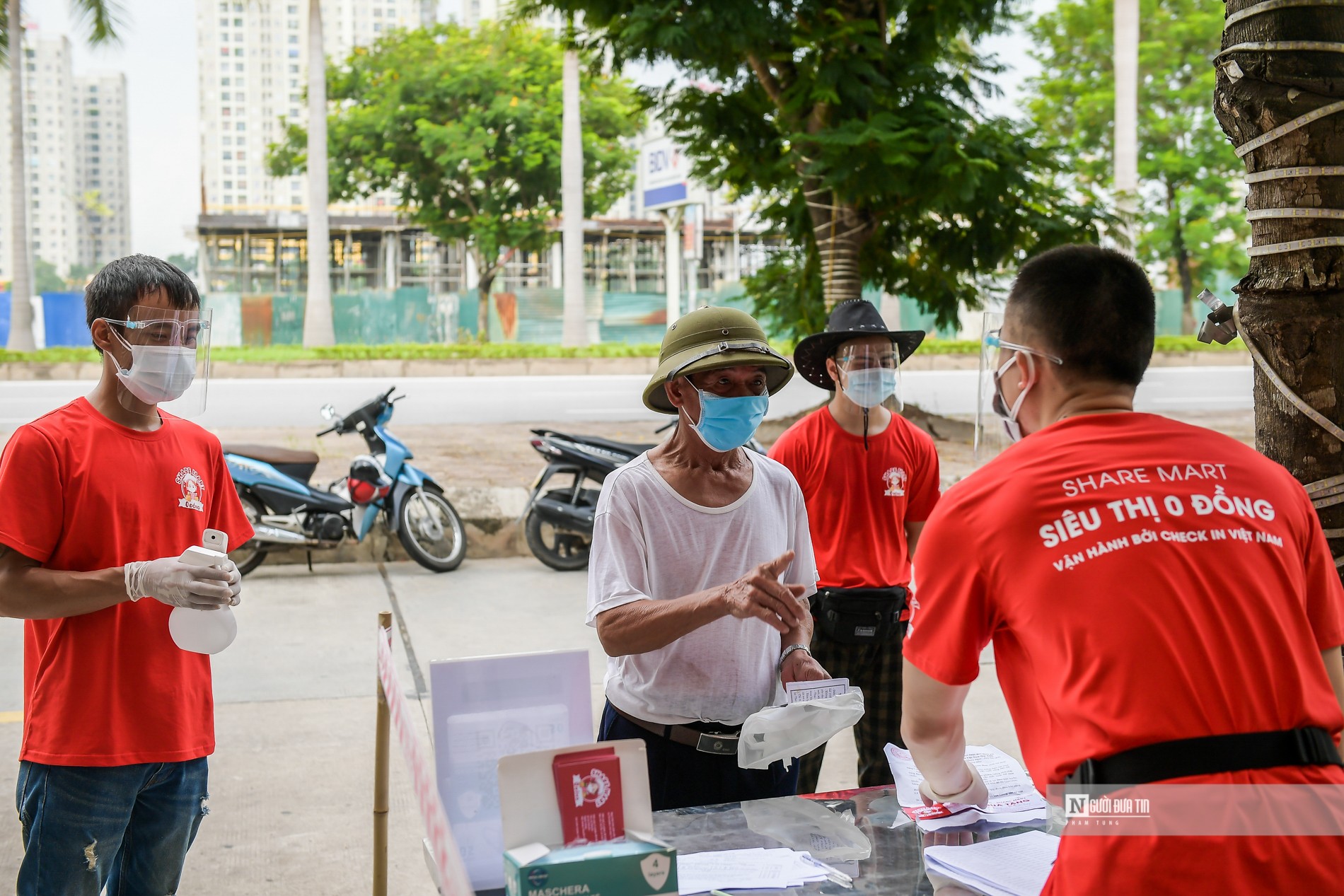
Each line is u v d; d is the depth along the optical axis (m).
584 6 7.91
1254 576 1.47
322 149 24.34
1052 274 1.65
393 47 28.17
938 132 7.39
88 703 2.07
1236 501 1.51
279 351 24.08
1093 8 23.45
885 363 3.29
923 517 3.54
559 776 1.62
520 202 28.89
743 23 7.26
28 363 20.92
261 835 3.52
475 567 7.74
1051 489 1.53
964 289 9.38
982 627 1.61
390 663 1.81
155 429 2.26
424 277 39.12
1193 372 22.81
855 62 7.66
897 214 8.49
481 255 30.09
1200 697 1.40
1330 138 2.04
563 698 1.88
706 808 2.16
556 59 27.28
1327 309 2.07
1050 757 1.51
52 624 2.08
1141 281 1.64
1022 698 1.61
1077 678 1.45
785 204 9.45
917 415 13.89
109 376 2.19
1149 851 1.37
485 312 31.05
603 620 2.19
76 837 2.08
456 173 27.16
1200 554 1.46
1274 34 2.06
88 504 2.10
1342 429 2.07
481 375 22.58
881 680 3.36
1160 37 23.56
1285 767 1.41
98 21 16.84
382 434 7.40
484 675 1.85
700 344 2.26
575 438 7.66
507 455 12.54
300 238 38.41
